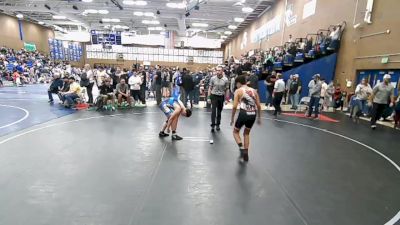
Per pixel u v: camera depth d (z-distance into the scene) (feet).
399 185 13.74
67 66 90.63
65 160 15.90
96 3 72.43
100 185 12.70
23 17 95.55
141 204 11.04
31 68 82.28
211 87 24.75
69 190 12.12
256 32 84.48
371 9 36.37
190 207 10.91
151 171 14.57
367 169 15.90
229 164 16.01
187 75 38.99
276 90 35.12
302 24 54.24
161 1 67.51
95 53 127.54
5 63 73.10
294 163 16.57
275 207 11.10
